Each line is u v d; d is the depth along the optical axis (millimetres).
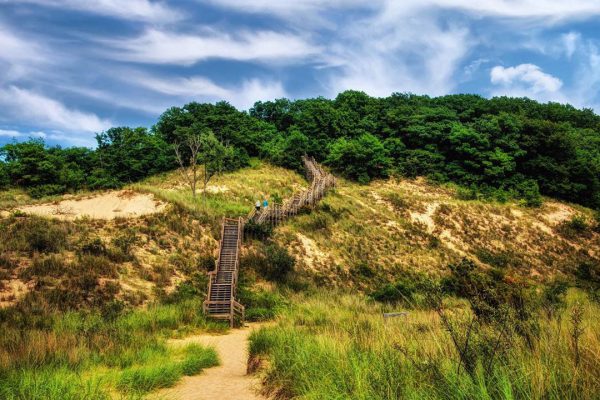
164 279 22531
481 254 33625
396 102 79062
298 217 34469
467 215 40000
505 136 54656
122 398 6168
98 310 17375
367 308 19547
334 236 32906
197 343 12844
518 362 3338
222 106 70750
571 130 67625
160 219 28266
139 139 55406
